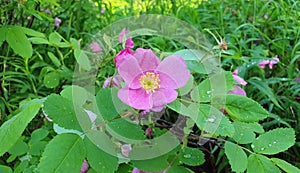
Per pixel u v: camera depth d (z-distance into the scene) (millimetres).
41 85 511
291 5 636
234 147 205
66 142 178
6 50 511
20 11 422
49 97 188
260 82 484
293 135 211
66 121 185
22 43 306
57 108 186
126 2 747
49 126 341
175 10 713
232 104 209
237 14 725
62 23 680
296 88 509
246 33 634
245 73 502
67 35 606
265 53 556
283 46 577
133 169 215
